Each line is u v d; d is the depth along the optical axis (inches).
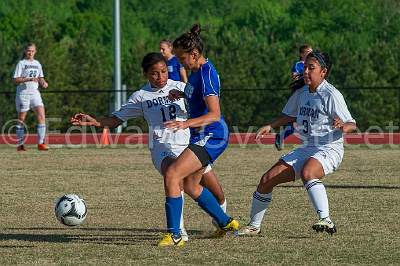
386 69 3201.3
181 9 5442.9
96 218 1031.0
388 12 5246.1
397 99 2876.5
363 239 853.8
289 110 892.0
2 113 2819.9
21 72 2063.2
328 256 764.6
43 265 729.0
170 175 824.3
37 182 1435.8
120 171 1621.6
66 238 881.5
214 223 882.1
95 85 3321.9
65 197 920.9
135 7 5403.5
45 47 3307.1
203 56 835.4
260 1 5467.5
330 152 858.8
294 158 870.4
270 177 871.1
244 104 2748.5
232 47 3255.4
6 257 767.1
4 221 1011.9
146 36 5118.1
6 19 4820.4
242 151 2121.1
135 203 1167.0
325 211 838.5
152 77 869.2
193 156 827.4
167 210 827.4
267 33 5132.9
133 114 885.2
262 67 3211.1
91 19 5064.0
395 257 758.5
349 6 5300.2
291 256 765.3
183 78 1398.9
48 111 2854.3
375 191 1290.6
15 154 2027.6
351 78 3157.0
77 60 3351.4
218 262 740.0
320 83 863.7
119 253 784.3
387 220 987.9
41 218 1035.3
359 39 5032.0
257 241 847.7
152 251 794.2
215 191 906.1
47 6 5349.4
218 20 5359.3
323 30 5152.6
